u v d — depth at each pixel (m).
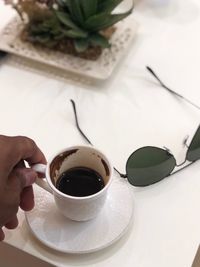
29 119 0.37
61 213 0.29
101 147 0.35
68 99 0.39
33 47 0.42
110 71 0.40
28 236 0.29
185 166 0.34
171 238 0.30
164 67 0.42
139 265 0.28
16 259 0.31
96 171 0.30
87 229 0.29
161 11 0.49
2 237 0.28
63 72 0.41
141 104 0.39
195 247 0.29
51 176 0.28
